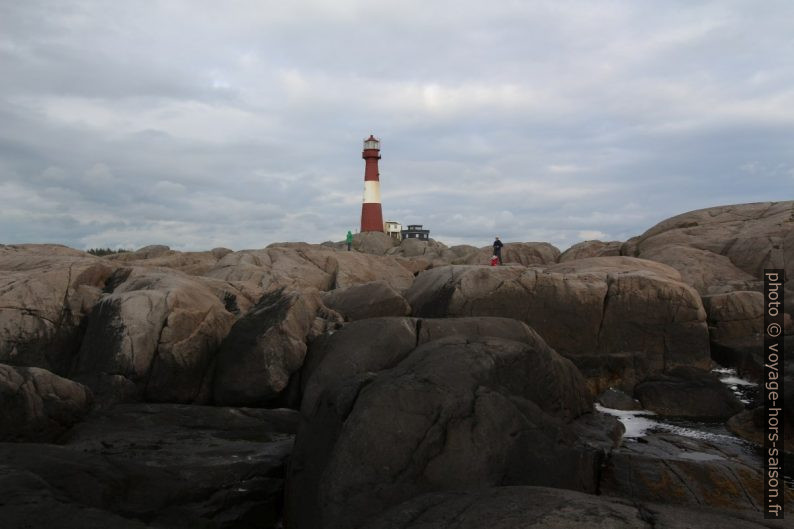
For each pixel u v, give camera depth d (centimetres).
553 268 2283
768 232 2592
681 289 1791
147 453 1064
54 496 732
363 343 1291
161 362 1402
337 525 715
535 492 600
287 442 1155
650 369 1734
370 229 5800
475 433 787
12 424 1041
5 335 1471
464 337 1044
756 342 1770
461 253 4388
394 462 754
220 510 902
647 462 853
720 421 1378
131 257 3497
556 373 1084
